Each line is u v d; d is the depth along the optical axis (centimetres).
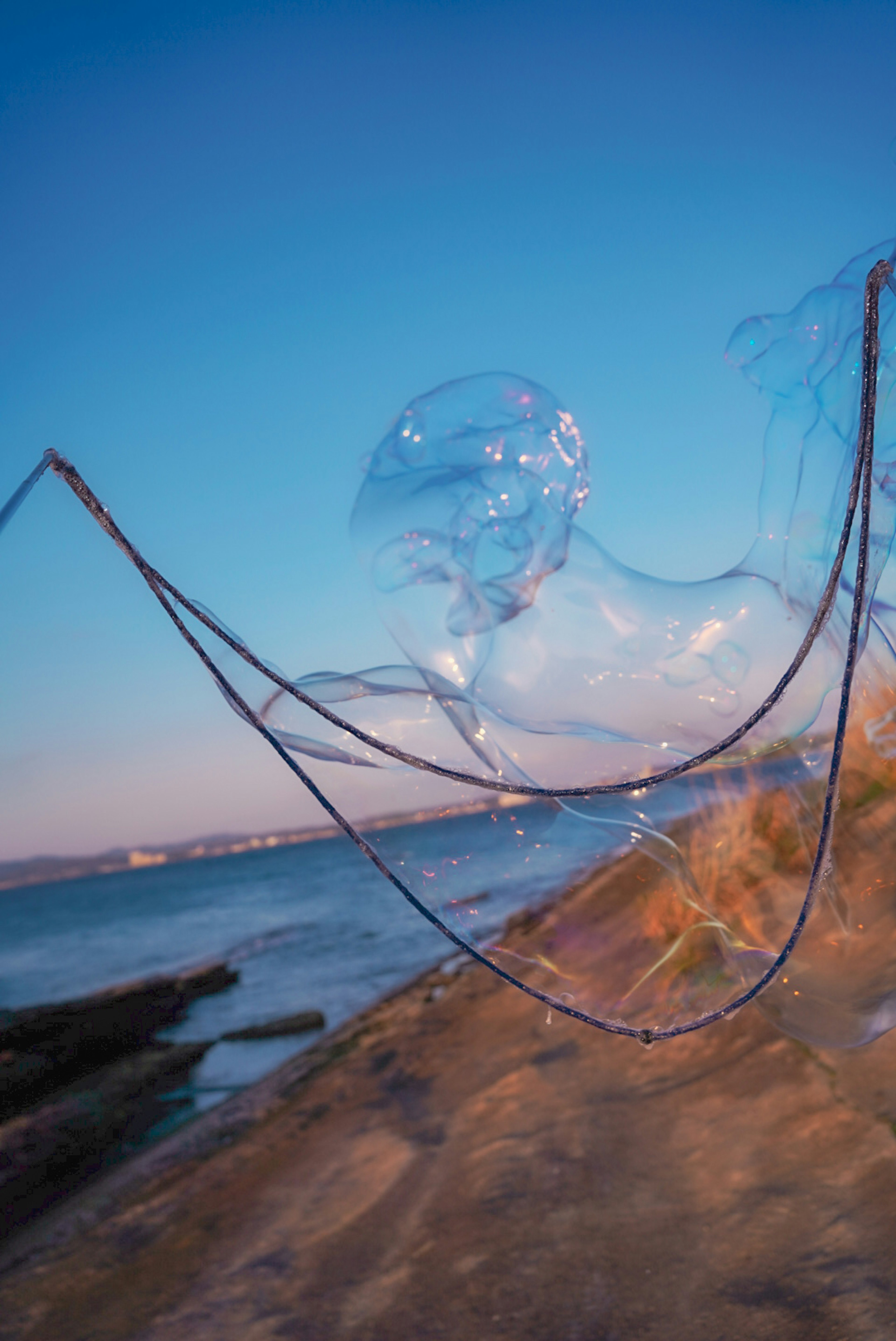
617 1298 225
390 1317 248
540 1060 416
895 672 200
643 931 477
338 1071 557
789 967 212
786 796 262
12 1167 541
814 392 199
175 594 155
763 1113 285
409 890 155
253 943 2292
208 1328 271
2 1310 321
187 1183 422
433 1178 332
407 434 246
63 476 149
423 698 216
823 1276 205
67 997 2019
